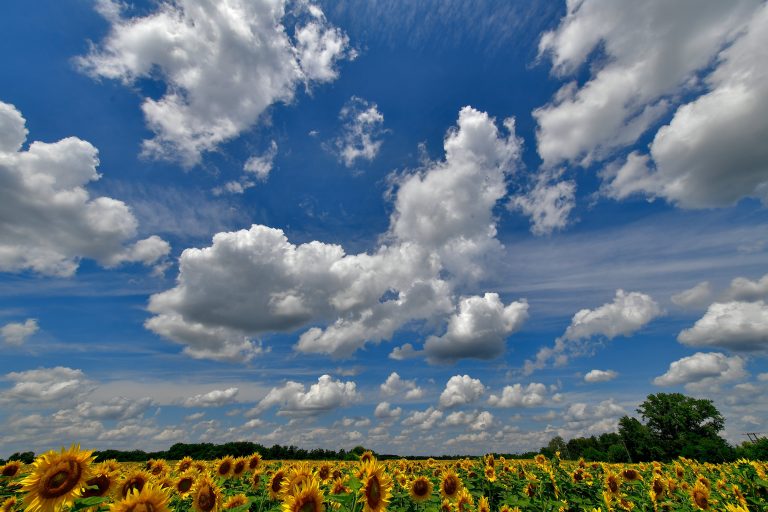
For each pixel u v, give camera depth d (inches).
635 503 485.7
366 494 223.3
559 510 440.8
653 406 3548.2
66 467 186.7
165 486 309.7
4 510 195.2
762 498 464.4
